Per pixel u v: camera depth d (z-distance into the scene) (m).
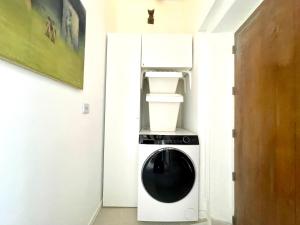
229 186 2.33
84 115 1.86
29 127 1.01
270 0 1.51
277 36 1.42
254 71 1.77
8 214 0.87
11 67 0.87
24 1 0.89
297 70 1.21
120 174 2.59
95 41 2.15
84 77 1.82
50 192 1.24
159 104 2.58
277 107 1.41
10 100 0.87
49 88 1.20
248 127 1.89
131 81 2.63
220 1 1.91
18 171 0.93
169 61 2.66
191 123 2.70
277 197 1.40
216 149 2.36
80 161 1.77
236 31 2.23
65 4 1.33
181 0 3.27
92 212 2.19
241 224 2.04
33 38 0.96
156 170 2.27
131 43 2.65
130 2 3.29
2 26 0.76
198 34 2.50
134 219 2.31
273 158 1.46
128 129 2.61
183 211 2.27
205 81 2.46
